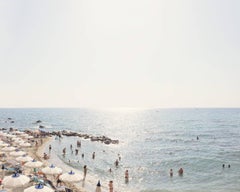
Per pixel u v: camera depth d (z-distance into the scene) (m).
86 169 30.19
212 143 59.25
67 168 30.91
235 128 95.38
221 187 25.56
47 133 66.56
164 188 24.98
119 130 93.06
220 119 149.38
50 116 183.38
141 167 34.12
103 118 179.25
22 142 36.62
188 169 33.75
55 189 19.09
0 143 33.97
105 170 31.62
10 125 98.75
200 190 24.48
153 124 120.81
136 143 59.06
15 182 16.23
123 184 26.00
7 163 25.98
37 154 38.03
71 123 124.06
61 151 43.44
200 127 100.56
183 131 87.06
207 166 35.50
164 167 34.53
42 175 23.47
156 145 56.03
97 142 58.06
